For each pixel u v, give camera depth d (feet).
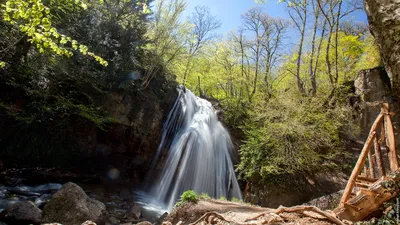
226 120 60.75
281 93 44.27
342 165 38.40
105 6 44.04
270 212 14.56
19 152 33.35
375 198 12.71
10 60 29.43
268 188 39.37
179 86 61.11
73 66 36.68
